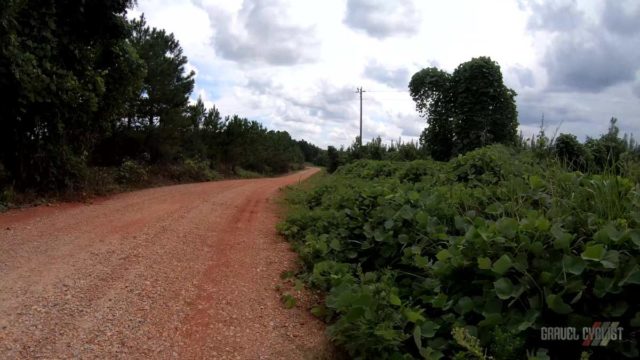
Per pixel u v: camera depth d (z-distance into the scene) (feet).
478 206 15.51
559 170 15.17
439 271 11.19
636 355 8.21
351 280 12.67
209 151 96.22
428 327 9.82
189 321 11.86
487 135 58.13
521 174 19.01
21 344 10.02
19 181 31.37
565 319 8.84
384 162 43.11
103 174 42.47
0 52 25.68
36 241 18.99
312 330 11.93
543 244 10.24
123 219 25.16
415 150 65.16
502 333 8.90
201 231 23.00
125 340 10.54
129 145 63.10
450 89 65.26
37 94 29.12
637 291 8.80
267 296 14.17
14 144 30.94
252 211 32.04
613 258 8.79
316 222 22.49
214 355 10.22
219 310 12.75
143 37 64.95
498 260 9.55
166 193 42.27
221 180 77.51
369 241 16.03
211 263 17.25
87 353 9.83
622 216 10.78
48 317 11.45
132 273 15.28
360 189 22.75
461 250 10.97
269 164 153.89
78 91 32.53
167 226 23.58
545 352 8.32
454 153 61.52
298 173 180.34
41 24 30.12
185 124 71.20
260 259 18.38
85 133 37.45
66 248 18.06
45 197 31.63
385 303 10.52
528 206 13.58
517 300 9.58
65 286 13.69
